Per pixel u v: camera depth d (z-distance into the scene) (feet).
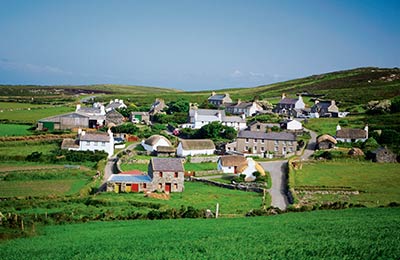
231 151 474.49
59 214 218.18
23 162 389.60
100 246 157.69
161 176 310.04
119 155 436.35
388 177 350.84
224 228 186.70
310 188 305.94
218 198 283.18
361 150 441.27
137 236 174.19
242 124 610.65
